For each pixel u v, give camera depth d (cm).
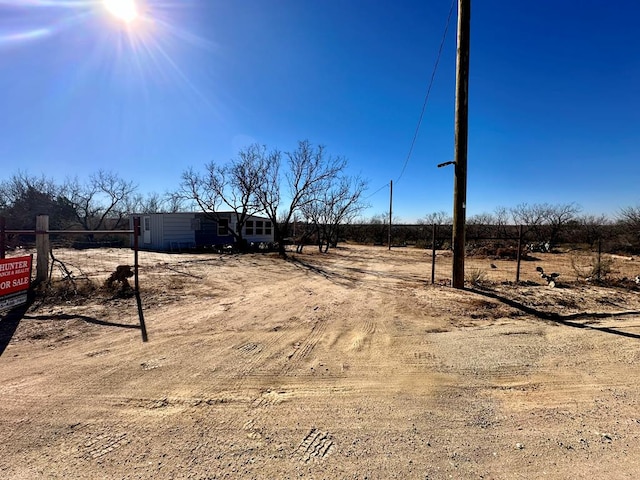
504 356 392
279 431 244
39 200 2708
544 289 757
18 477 197
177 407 275
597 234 2275
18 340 425
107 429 245
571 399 296
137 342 425
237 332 470
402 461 213
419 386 316
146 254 1702
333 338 449
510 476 201
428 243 2733
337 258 1664
